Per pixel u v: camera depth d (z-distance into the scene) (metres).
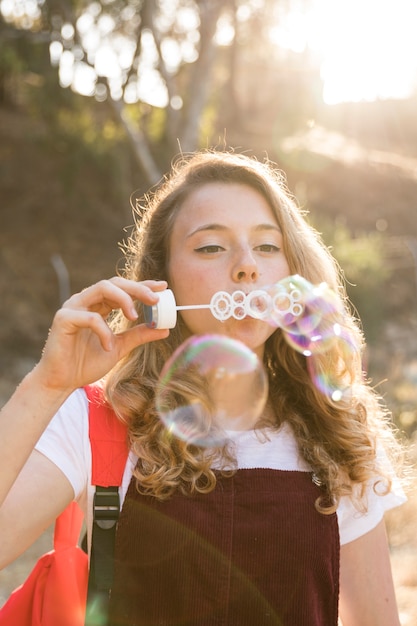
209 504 1.53
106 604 1.50
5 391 9.26
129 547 1.50
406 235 14.02
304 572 1.53
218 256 1.62
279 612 1.52
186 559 1.50
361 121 21.06
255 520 1.54
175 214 1.70
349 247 10.28
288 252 1.72
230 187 1.67
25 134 15.16
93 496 1.53
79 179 14.38
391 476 1.77
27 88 12.23
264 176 1.70
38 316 11.69
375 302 10.23
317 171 15.55
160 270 1.76
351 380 1.85
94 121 12.85
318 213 14.53
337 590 1.58
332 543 1.58
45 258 12.89
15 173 14.46
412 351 10.05
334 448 1.70
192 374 1.65
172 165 2.14
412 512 4.92
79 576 1.56
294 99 15.72
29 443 1.36
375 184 15.41
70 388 1.39
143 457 1.52
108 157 13.21
